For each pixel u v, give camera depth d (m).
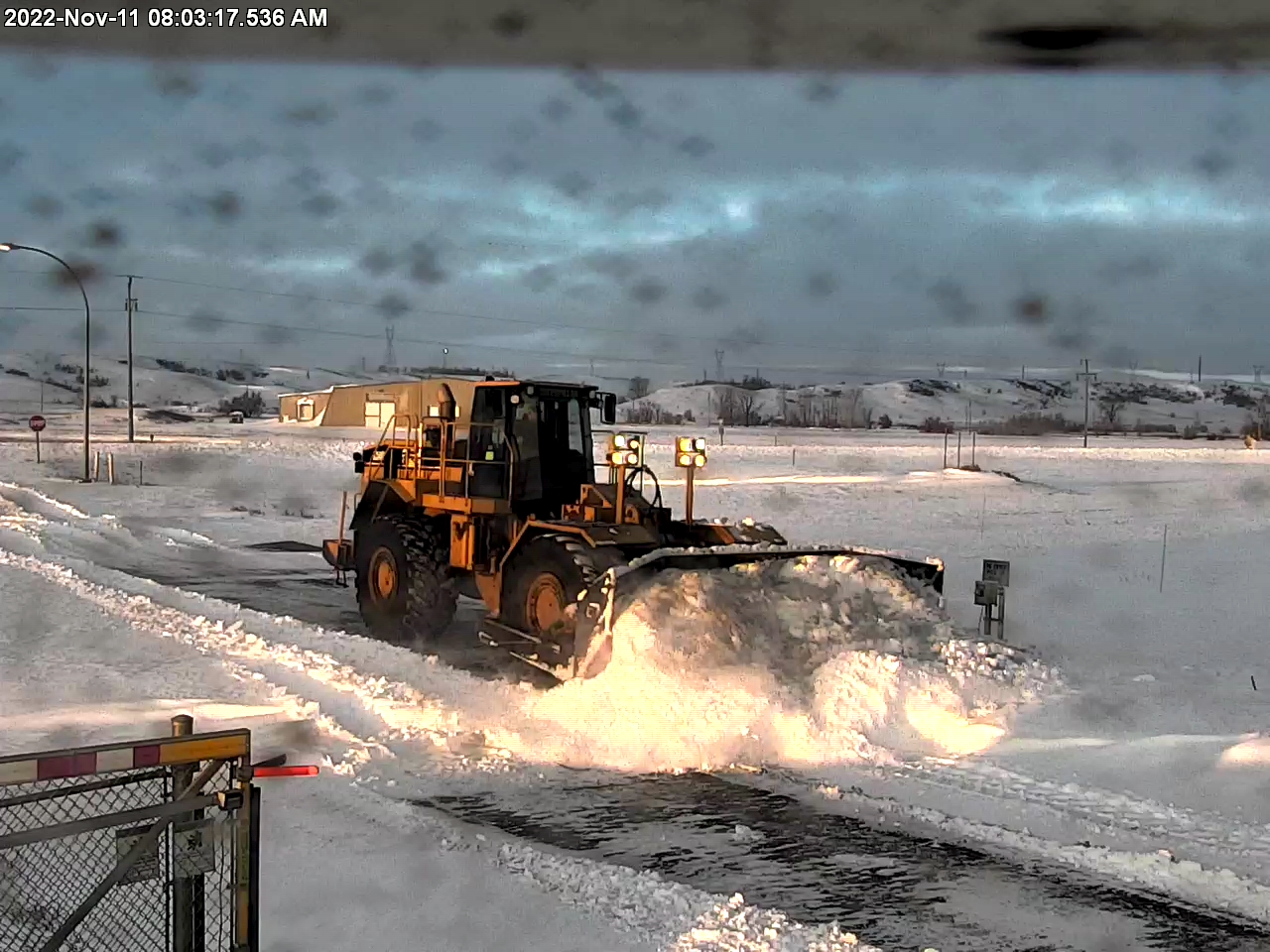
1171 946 5.20
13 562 17.12
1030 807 6.88
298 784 7.16
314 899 5.45
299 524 26.03
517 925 5.22
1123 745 7.80
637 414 95.62
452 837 6.34
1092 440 77.00
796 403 119.44
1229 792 6.98
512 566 10.70
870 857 6.22
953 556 20.16
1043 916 5.49
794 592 9.81
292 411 68.62
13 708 8.67
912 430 91.12
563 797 7.20
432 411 12.81
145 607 13.48
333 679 9.76
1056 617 13.94
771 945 5.06
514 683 9.91
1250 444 67.25
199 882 4.09
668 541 10.41
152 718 8.45
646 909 5.42
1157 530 25.28
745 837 6.51
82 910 3.95
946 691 8.70
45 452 43.44
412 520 12.48
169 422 68.00
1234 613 14.20
